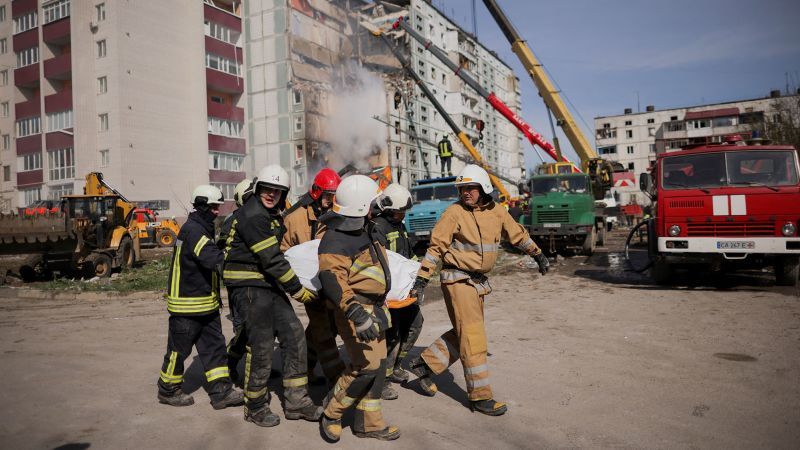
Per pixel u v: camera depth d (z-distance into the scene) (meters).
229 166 39.88
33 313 8.44
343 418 3.76
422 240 16.36
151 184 34.47
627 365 4.74
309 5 42.00
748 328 6.01
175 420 3.67
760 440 3.16
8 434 3.39
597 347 5.39
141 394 4.24
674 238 8.81
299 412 3.68
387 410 3.83
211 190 3.95
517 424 3.49
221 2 41.09
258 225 3.39
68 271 13.16
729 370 4.52
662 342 5.51
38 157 36.50
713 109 78.62
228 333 6.67
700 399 3.86
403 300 3.90
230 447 3.20
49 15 35.06
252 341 3.58
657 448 3.08
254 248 3.37
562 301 8.21
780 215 8.22
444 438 3.30
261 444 3.25
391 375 4.19
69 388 4.39
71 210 14.38
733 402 3.78
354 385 3.22
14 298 10.35
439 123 55.59
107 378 4.68
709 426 3.38
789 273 8.53
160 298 9.86
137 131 33.78
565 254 16.09
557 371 4.63
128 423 3.60
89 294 10.12
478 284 3.76
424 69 52.31
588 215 14.93
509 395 4.05
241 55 41.41
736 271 11.17
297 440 3.31
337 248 3.13
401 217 4.52
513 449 3.11
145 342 6.15
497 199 17.00
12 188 38.34
